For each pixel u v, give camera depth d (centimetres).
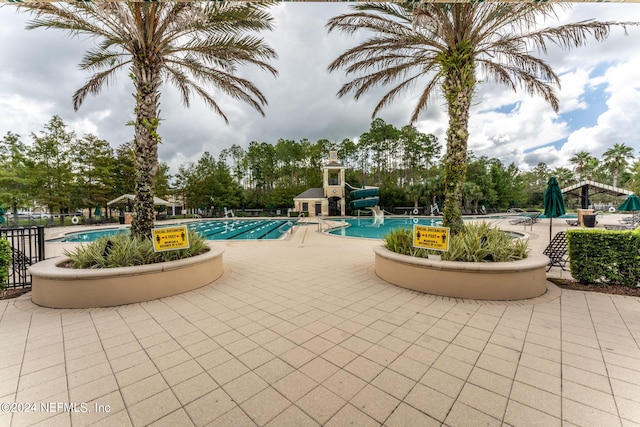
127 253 422
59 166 1989
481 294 389
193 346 263
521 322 312
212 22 508
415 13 425
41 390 198
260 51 594
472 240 452
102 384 205
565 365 225
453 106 511
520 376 211
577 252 446
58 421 168
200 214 3297
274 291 438
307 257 724
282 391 195
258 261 675
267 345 264
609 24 453
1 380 210
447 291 406
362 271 568
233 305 376
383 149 4006
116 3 362
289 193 3394
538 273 398
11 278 542
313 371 220
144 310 358
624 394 188
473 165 3284
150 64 497
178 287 426
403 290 439
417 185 2908
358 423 165
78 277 361
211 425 164
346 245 945
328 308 363
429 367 224
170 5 465
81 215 2259
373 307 365
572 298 388
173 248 454
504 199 3469
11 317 335
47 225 1845
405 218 2666
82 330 300
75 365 231
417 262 429
